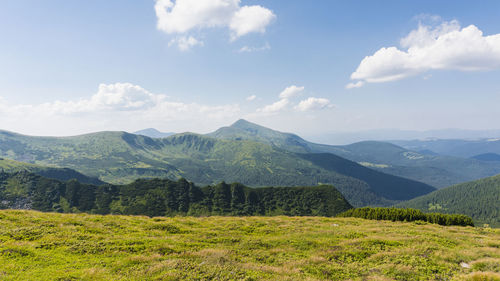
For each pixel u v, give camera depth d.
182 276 14.59
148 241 23.09
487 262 18.59
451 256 20.11
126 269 15.58
